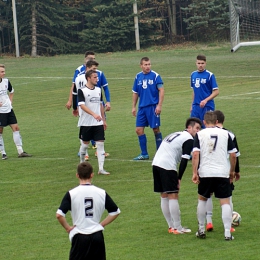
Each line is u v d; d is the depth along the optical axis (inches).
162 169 949.8
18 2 6353.3
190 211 1082.7
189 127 957.8
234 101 2507.4
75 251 706.2
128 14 6250.0
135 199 1184.8
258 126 1904.5
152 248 892.0
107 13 6274.6
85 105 1390.3
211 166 893.8
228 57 4530.0
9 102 1640.0
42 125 2240.4
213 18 6245.1
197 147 901.2
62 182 1360.7
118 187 1282.0
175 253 861.2
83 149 1428.4
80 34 6304.1
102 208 714.8
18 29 6358.3
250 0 4596.5
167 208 969.5
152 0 6648.6
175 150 951.0
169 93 2942.9
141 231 984.3
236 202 1111.6
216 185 900.0
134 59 5004.9
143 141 1537.9
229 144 901.8
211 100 1514.5
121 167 1467.8
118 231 991.0
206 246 883.4
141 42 6333.7
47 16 6323.8
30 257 887.1
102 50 6259.8
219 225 994.1
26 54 6323.8
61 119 2369.6
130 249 892.6
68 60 5305.1
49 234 1001.5
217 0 6240.2
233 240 904.3
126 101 2783.0
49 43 6402.6
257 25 4660.4
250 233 936.3
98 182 1330.0
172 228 970.1
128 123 2148.1
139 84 1519.4
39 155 1679.4
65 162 1569.9
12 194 1280.8
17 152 1747.0
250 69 3725.4
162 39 6525.6
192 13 6594.5
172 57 4955.7
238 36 4517.7
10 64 5142.7
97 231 708.0
